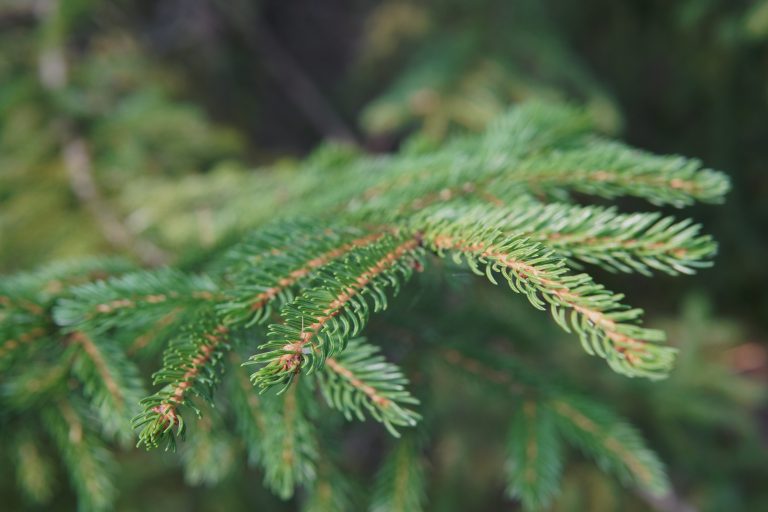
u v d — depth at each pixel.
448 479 0.87
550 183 0.43
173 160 0.88
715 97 1.29
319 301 0.35
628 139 1.46
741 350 1.39
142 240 0.65
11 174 0.77
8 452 0.47
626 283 1.34
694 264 0.36
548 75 1.19
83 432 0.44
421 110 0.99
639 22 1.28
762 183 1.35
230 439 0.46
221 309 0.38
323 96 1.98
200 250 0.49
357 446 0.99
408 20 1.38
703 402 0.88
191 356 0.35
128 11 1.33
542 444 0.48
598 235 0.37
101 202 0.73
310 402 0.42
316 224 0.42
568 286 0.34
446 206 0.41
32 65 0.93
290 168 0.58
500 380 0.50
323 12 2.04
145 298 0.42
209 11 1.56
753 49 1.13
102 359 0.43
